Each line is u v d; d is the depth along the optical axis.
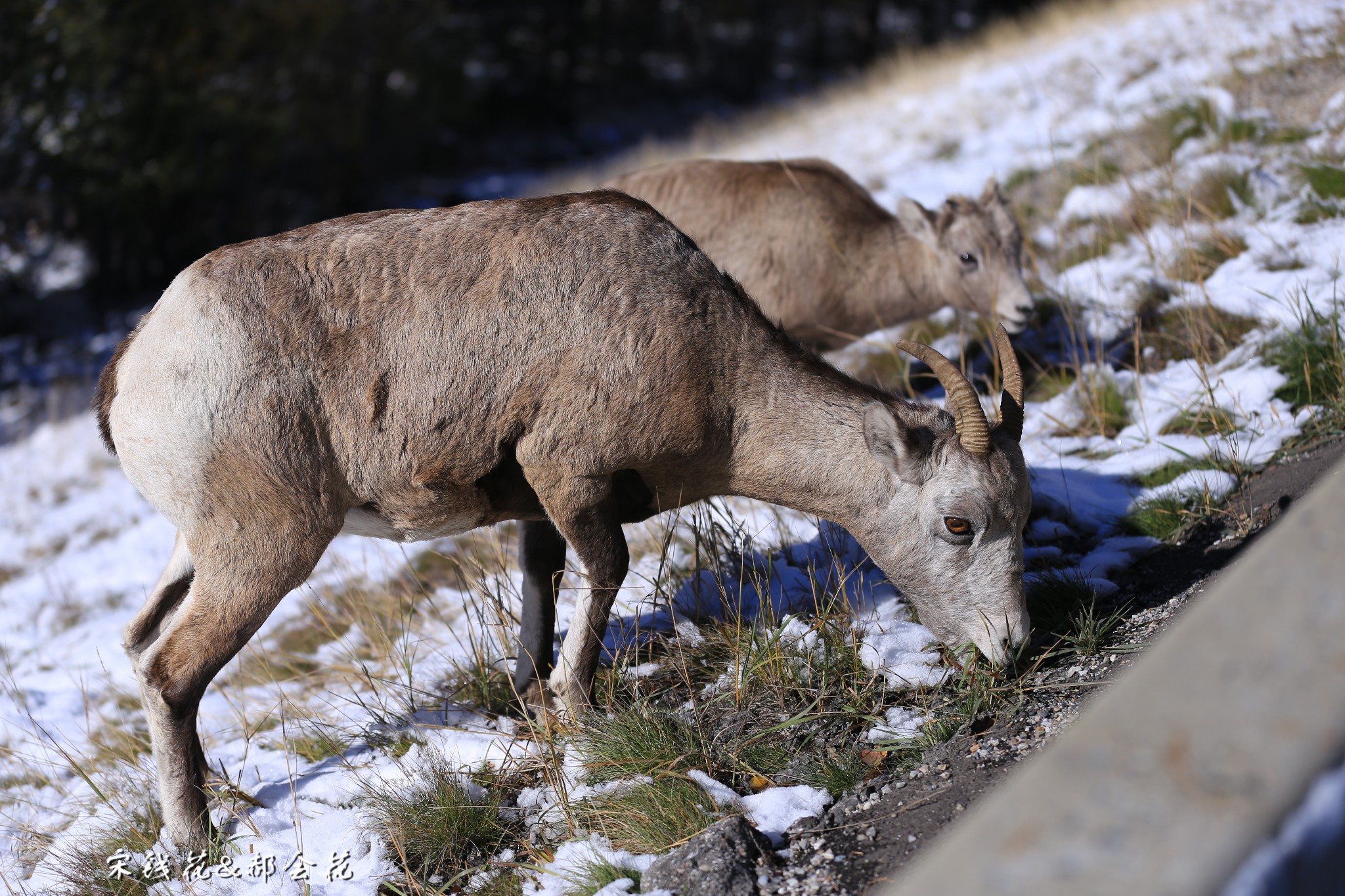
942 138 19.70
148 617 6.34
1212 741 1.86
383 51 34.66
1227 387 8.88
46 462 19.27
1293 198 11.39
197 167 30.50
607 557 6.18
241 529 5.68
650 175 11.19
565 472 5.95
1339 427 7.88
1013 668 6.06
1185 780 1.81
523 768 6.03
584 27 51.88
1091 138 16.03
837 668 6.23
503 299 5.84
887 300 11.16
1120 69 19.22
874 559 6.43
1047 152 16.47
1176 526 7.44
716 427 6.20
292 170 35.47
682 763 5.63
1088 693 5.71
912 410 6.24
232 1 31.66
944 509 5.89
